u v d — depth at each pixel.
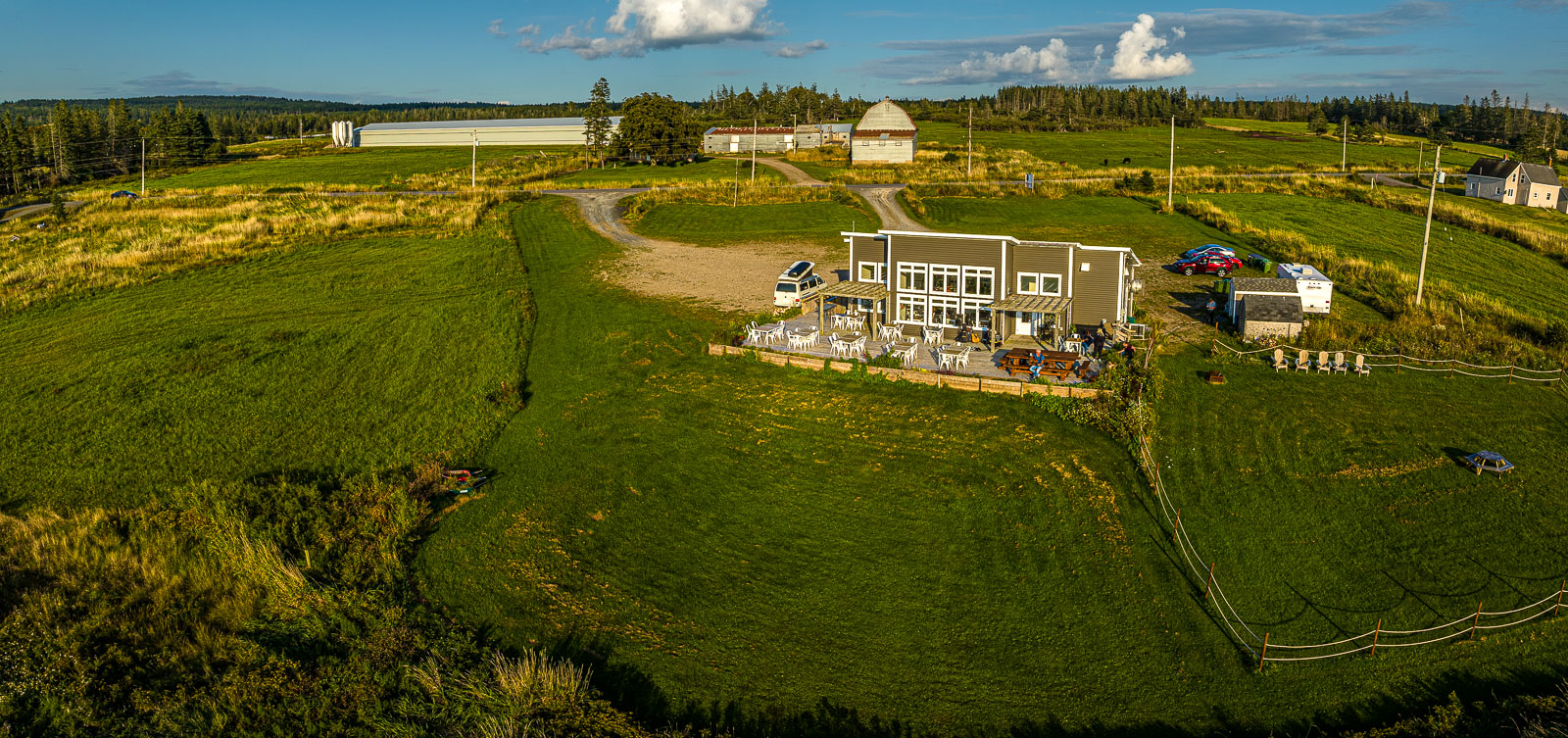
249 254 69.31
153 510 30.77
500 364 45.16
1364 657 23.03
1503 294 56.47
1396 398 37.19
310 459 35.41
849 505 30.67
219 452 36.12
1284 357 41.62
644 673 23.08
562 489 32.34
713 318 50.41
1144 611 25.05
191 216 87.44
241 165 142.62
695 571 27.36
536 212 84.69
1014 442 34.03
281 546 28.12
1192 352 43.12
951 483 31.58
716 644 24.20
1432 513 28.81
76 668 22.75
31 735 21.00
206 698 21.84
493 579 26.91
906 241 45.16
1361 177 114.19
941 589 26.30
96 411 40.44
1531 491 29.80
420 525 29.86
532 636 24.41
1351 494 30.06
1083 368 38.56
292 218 83.31
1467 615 24.30
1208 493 30.39
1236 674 22.69
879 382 39.53
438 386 42.81
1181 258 63.09
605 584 26.73
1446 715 20.34
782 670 23.22
